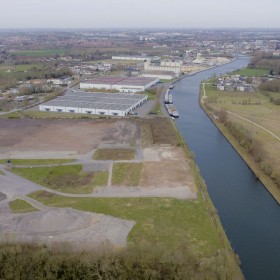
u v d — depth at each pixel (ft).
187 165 400.47
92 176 368.48
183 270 216.54
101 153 433.07
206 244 256.73
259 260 253.03
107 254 225.56
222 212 315.99
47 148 449.89
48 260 221.05
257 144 465.47
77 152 436.35
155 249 230.89
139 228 273.95
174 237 263.70
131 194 329.72
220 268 218.79
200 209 305.12
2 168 388.57
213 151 469.16
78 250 235.81
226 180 382.01
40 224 273.75
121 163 402.31
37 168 388.78
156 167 392.06
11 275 215.31
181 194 330.54
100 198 321.52
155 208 304.71
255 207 326.44
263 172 394.11
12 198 321.11
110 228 273.33
